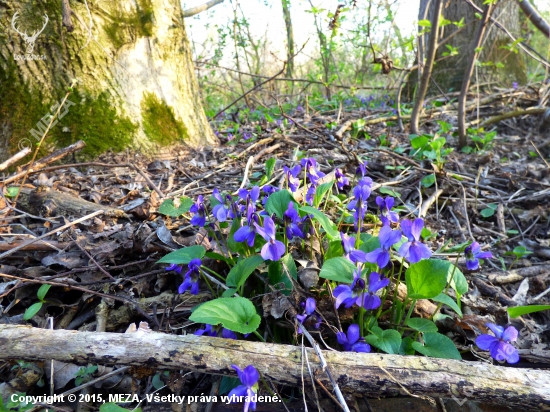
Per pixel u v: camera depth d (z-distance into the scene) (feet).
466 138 2.60
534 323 1.10
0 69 1.98
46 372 0.94
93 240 1.27
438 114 3.26
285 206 1.04
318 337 0.94
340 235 0.90
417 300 1.02
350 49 5.94
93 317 1.10
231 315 0.77
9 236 1.33
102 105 2.09
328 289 0.93
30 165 1.51
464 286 0.97
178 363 0.76
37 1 1.94
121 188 1.79
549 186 1.92
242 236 0.89
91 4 2.01
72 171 1.99
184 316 1.07
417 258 0.81
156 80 2.27
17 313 1.11
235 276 0.92
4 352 0.77
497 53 4.17
